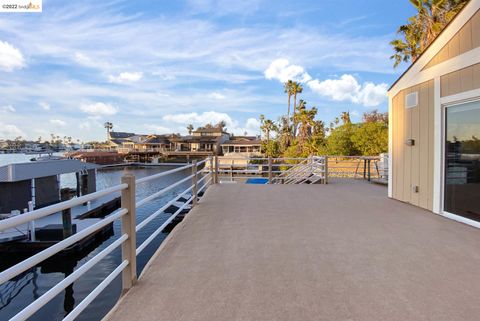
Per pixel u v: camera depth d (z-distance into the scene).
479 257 3.20
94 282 9.38
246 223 4.64
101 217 17.30
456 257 3.20
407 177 6.29
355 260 3.12
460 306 2.22
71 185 32.88
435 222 4.70
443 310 2.16
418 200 5.89
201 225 4.54
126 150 67.44
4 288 9.35
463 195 4.70
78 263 11.12
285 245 3.61
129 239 2.57
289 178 11.85
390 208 5.76
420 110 5.81
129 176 2.59
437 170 5.29
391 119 6.93
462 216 4.72
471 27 4.52
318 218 4.96
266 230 4.25
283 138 47.62
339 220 4.82
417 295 2.38
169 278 2.71
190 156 60.31
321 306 2.22
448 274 2.78
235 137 75.12
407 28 17.73
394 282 2.61
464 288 2.50
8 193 16.75
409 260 3.12
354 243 3.67
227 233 4.11
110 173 43.50
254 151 61.91
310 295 2.38
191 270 2.89
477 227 4.35
